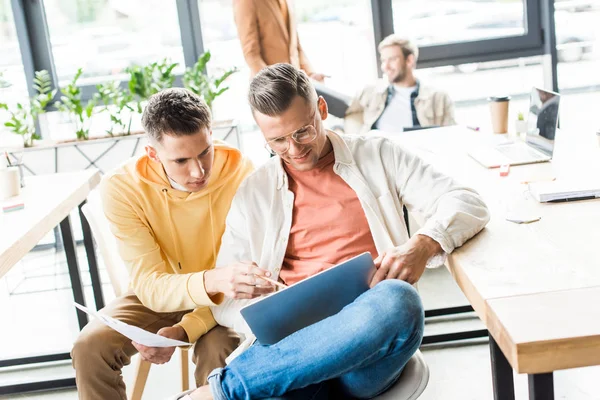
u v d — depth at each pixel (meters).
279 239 1.76
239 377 1.38
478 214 1.63
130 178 2.00
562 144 2.53
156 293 1.85
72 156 4.04
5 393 2.72
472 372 2.52
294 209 1.76
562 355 1.11
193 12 4.29
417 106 3.76
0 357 3.00
